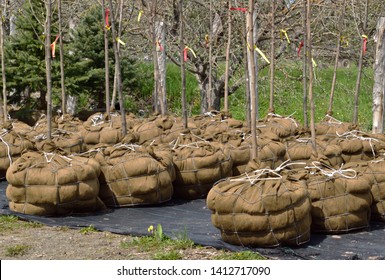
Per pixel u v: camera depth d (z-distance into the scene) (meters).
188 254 7.90
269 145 11.27
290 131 12.77
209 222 9.52
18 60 18.48
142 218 9.82
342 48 20.17
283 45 19.08
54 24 18.06
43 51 18.38
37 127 14.17
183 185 10.91
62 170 9.80
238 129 12.45
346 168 9.44
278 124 12.90
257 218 7.81
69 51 19.72
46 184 9.75
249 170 8.62
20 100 19.70
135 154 10.44
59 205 9.77
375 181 9.37
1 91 18.83
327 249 8.09
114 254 7.97
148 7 16.44
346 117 21.22
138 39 20.62
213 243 8.17
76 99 21.03
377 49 14.10
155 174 10.36
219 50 18.89
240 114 22.31
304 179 8.70
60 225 9.48
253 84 9.49
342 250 8.05
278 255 7.81
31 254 8.03
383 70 14.07
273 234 7.87
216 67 19.20
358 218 8.73
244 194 7.88
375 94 14.18
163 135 12.57
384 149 11.46
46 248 8.30
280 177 8.03
